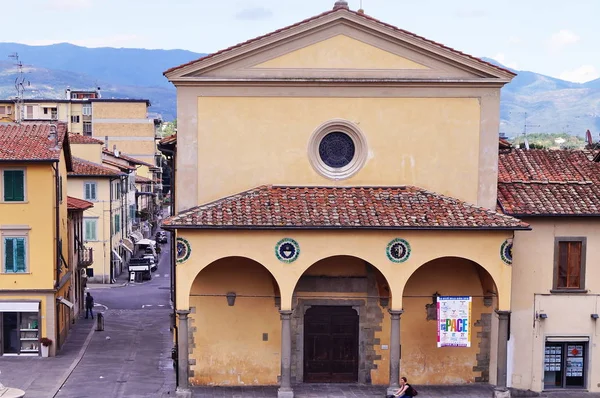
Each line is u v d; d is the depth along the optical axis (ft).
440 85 102.58
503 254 96.58
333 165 104.06
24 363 119.34
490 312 102.78
